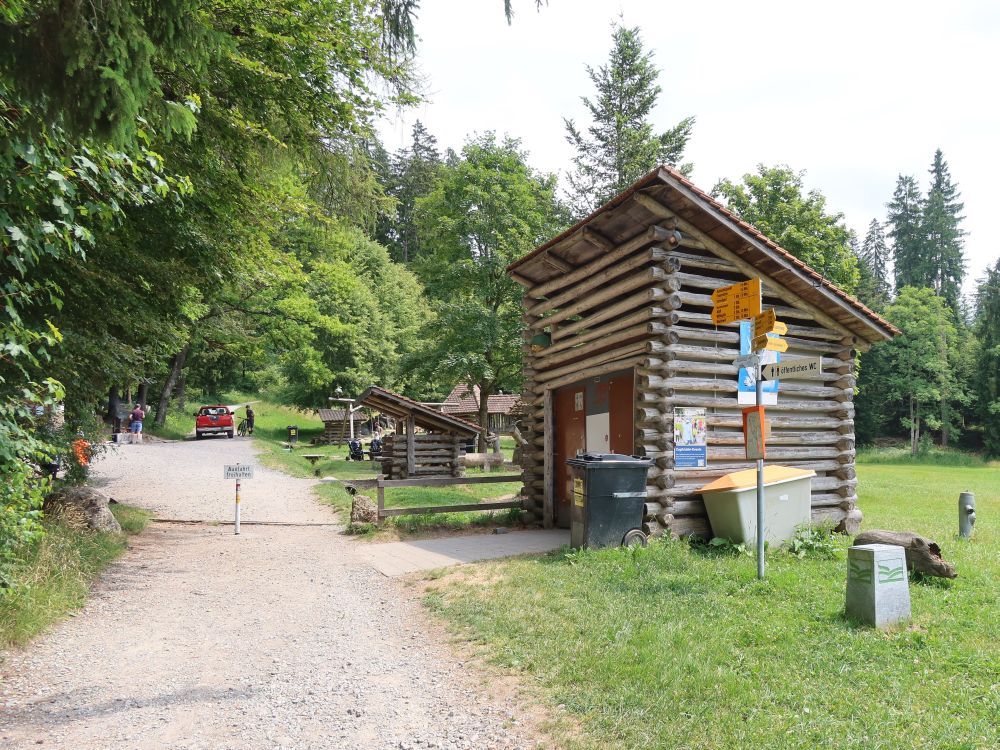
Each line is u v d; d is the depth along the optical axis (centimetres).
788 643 521
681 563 781
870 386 6119
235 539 1155
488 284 2889
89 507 1018
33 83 355
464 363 2777
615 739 384
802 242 2633
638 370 959
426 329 3012
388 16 691
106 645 578
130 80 366
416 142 7375
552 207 3312
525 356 1301
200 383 5594
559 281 1191
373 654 559
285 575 874
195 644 589
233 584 824
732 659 493
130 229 946
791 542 896
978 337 6244
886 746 359
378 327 5122
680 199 929
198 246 1035
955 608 607
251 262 1335
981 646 514
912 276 7700
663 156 3525
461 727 413
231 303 3356
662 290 941
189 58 406
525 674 489
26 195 543
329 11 908
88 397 1154
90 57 343
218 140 960
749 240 976
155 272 1012
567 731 398
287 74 932
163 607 710
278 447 3700
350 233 1427
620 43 3594
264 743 396
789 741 367
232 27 858
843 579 718
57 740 398
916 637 527
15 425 579
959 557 841
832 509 1087
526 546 999
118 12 347
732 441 1001
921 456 5625
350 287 3744
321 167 1095
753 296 740
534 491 1272
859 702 416
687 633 541
